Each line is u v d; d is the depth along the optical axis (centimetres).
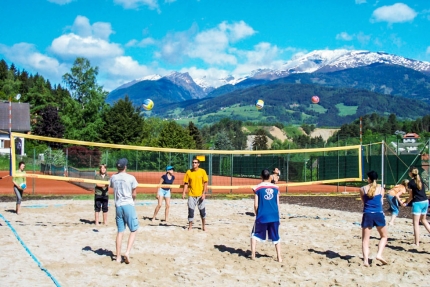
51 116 6334
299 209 1474
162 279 640
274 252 820
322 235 989
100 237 919
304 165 2798
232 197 1911
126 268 691
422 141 2852
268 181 767
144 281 627
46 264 699
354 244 893
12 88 8481
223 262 742
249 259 765
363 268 716
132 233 719
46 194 1845
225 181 2734
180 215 1295
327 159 2748
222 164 3288
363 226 734
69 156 3297
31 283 600
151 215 1277
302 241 921
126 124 5925
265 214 752
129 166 3259
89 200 1647
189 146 4847
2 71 11350
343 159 2633
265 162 2992
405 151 2659
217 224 1128
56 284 596
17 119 5572
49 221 1122
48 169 2998
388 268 716
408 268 719
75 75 6172
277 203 761
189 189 1021
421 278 667
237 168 3177
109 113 5981
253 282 636
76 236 926
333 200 1806
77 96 6222
